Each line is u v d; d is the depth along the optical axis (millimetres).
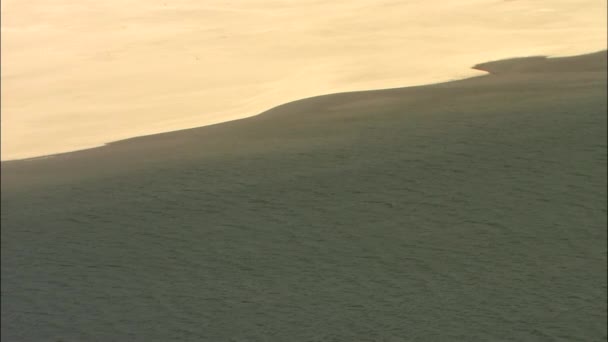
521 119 27359
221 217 22250
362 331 16016
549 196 22031
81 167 27547
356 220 21359
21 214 23828
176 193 24234
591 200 21688
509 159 24391
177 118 31625
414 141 26312
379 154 25469
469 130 26688
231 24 30375
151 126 30719
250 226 21625
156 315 17484
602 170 23125
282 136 28172
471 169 23750
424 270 18938
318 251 20125
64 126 31219
